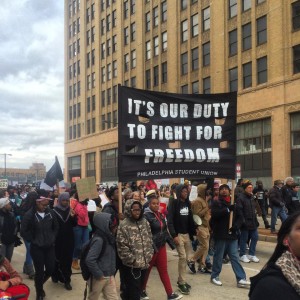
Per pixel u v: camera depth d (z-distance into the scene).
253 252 9.34
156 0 43.00
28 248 8.08
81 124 58.38
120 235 5.34
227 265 8.98
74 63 61.56
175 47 39.31
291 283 1.88
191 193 10.88
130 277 5.39
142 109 7.17
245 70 31.16
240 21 31.52
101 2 54.47
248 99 30.36
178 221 7.05
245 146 30.86
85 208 8.67
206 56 35.47
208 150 7.61
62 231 7.19
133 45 47.38
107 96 52.47
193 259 8.09
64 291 7.10
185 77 38.19
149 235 5.52
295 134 26.73
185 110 7.52
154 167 7.19
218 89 33.50
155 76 43.12
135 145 7.05
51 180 9.84
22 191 16.95
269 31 28.75
